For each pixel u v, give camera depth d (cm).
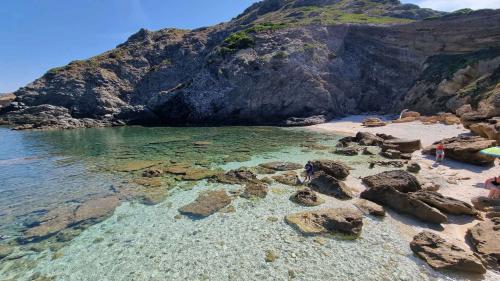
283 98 6444
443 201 1766
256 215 1811
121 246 1535
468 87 5025
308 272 1282
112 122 7494
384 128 4688
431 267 1288
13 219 1894
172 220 1789
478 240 1407
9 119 7706
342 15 8944
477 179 2269
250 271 1302
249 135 4925
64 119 7406
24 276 1330
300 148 3706
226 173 2578
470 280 1207
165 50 10281
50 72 8875
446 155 2856
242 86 6569
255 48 7012
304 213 1752
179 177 2603
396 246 1454
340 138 4409
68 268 1374
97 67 9144
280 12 10844
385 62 6869
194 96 6925
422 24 6500
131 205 2031
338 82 6781
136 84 9294
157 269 1339
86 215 1889
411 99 5978
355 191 2141
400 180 2047
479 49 5675
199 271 1315
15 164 3353
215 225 1709
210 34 10844
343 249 1438
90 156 3681
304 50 6700
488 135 3012
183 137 4972
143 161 3259
